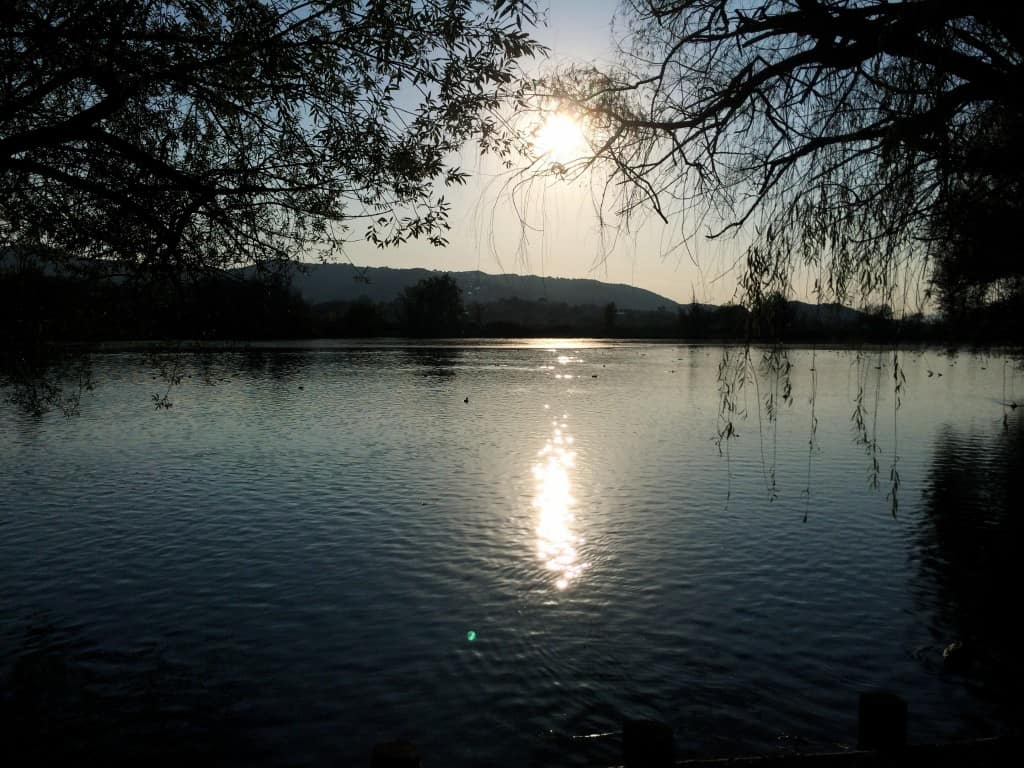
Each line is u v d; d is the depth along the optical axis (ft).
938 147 15.37
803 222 17.48
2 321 26.81
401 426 109.91
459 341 456.04
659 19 18.37
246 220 24.89
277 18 21.15
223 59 20.42
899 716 15.30
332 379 193.36
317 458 82.94
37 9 21.17
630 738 14.85
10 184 23.93
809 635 36.55
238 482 70.23
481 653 34.50
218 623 37.68
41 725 28.48
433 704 30.12
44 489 66.95
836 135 16.69
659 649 35.04
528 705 30.12
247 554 48.60
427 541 51.55
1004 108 14.80
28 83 20.68
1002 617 38.55
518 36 20.74
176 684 31.55
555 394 160.35
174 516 57.82
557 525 55.47
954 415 123.65
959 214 15.87
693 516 58.44
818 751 26.66
